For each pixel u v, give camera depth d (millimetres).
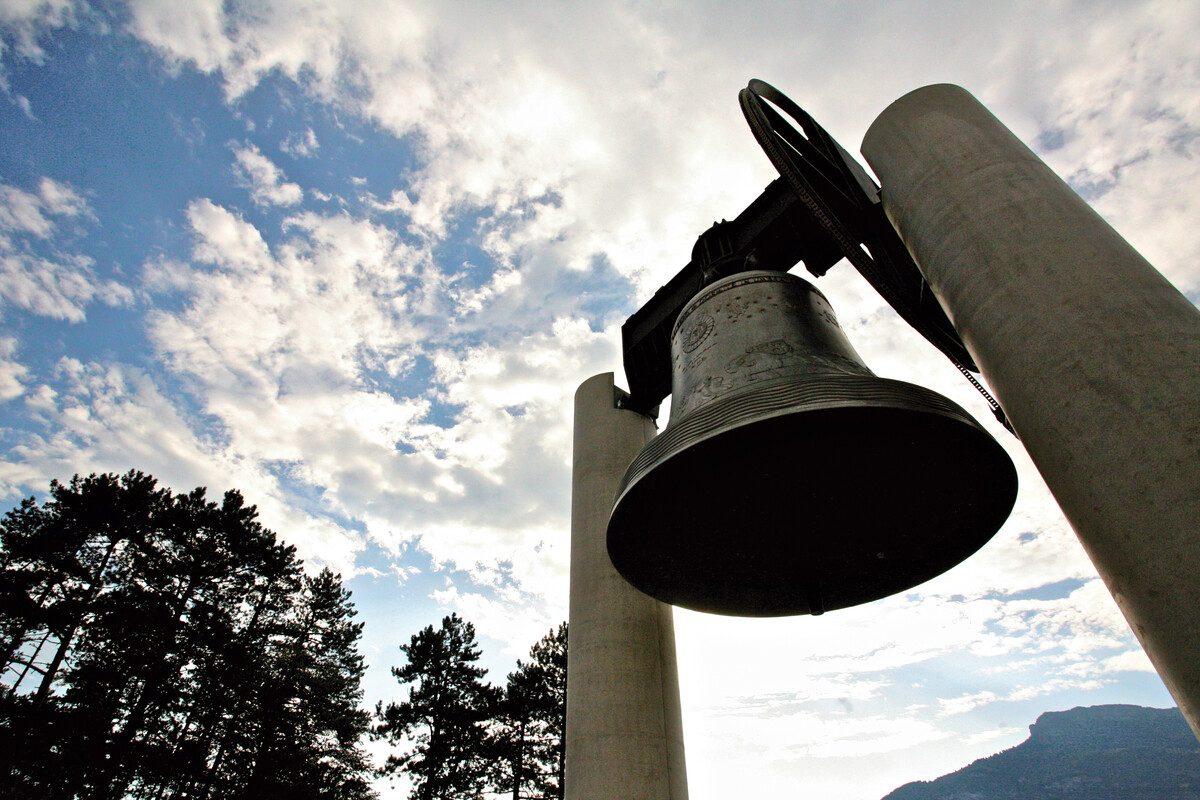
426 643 35906
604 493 10117
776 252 7023
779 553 4324
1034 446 2928
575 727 8422
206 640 26234
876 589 4586
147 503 28547
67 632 24312
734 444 3338
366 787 31484
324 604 34875
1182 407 2434
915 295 5887
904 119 4547
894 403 3002
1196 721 2066
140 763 22656
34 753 20078
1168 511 2289
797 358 4121
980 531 3932
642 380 10227
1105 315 2822
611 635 8852
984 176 3736
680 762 8391
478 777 31609
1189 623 2129
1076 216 3324
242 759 26375
